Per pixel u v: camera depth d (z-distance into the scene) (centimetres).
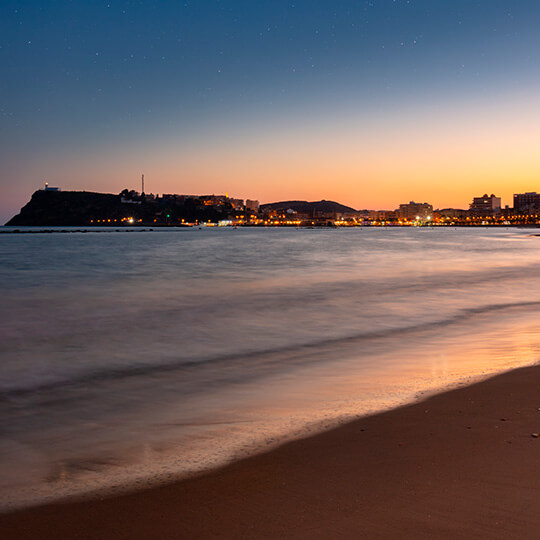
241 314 1541
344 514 324
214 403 641
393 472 385
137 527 321
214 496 360
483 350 945
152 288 2309
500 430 467
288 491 362
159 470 418
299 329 1280
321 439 472
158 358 965
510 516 311
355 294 2022
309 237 14388
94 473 419
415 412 542
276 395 669
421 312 1536
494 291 2066
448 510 321
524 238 13400
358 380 737
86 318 1490
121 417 594
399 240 11450
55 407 645
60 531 320
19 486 396
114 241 10994
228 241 10625
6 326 1356
